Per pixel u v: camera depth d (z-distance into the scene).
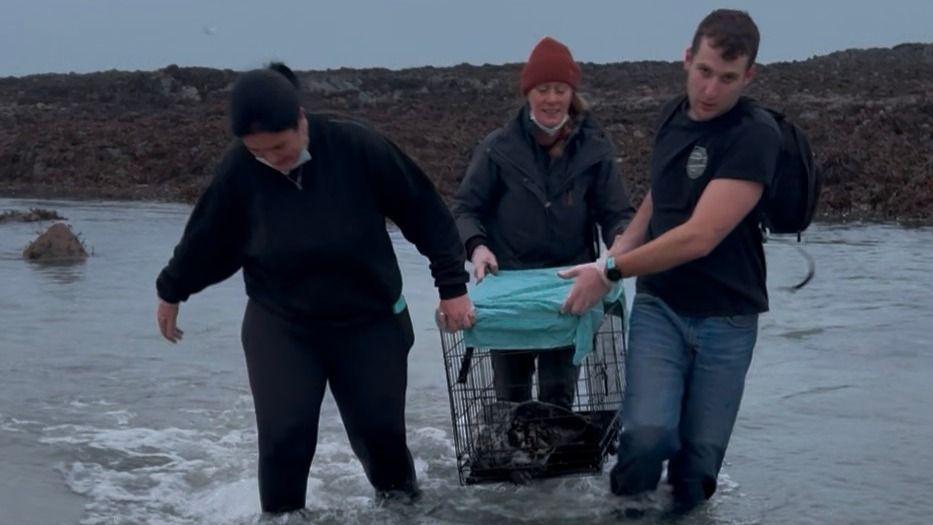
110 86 39.50
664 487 5.38
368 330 5.07
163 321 5.27
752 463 5.91
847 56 41.06
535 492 5.48
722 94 4.82
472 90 37.62
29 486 5.64
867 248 13.33
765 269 5.21
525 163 5.76
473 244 5.76
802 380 7.52
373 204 4.95
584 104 5.83
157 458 6.14
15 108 36.69
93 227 17.00
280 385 4.98
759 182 4.78
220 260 5.13
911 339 8.62
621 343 5.58
